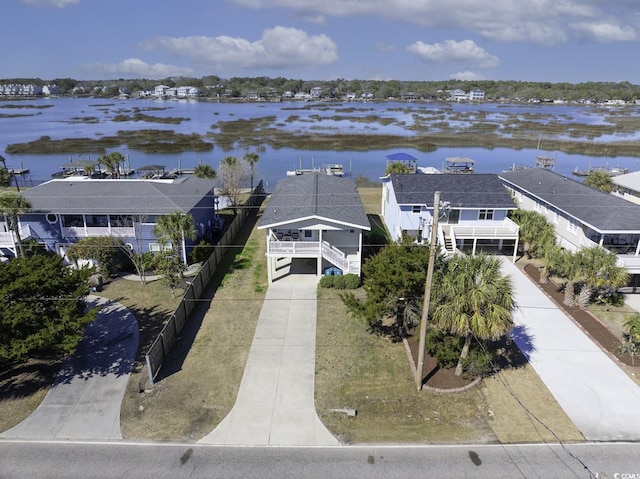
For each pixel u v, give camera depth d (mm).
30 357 20797
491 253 33250
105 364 20391
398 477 14312
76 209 30219
